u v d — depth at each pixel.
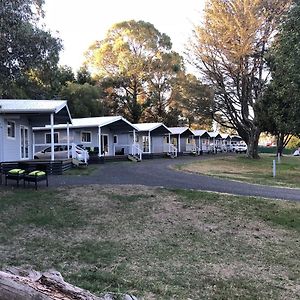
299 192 12.93
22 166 14.88
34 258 6.52
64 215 9.33
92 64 50.09
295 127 19.59
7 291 2.59
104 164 24.73
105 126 29.55
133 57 48.06
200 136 48.06
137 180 14.97
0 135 17.53
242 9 31.36
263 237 8.11
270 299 5.11
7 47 14.30
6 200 10.45
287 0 29.69
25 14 15.10
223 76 36.56
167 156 37.59
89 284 5.32
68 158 21.36
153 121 51.59
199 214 9.66
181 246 7.43
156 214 9.59
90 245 7.30
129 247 7.27
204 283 5.62
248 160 33.50
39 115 18.59
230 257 6.89
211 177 17.08
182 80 46.81
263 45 32.25
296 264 6.60
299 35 16.61
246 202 10.77
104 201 10.68
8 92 21.89
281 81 19.23
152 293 5.12
